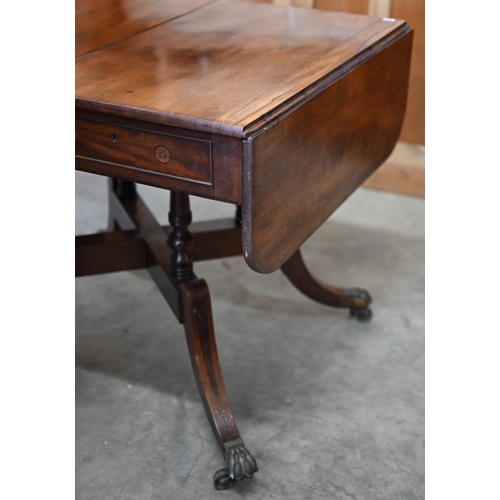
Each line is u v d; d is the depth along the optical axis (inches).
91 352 59.4
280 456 48.9
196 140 35.9
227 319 64.4
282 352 60.0
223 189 36.5
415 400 54.6
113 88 39.3
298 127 39.0
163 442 50.2
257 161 35.2
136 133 37.7
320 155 42.9
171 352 59.9
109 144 38.9
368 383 56.5
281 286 70.1
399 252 76.0
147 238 57.5
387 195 88.4
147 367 57.9
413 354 60.1
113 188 65.9
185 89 39.3
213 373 49.8
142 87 39.6
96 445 49.6
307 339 61.8
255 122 35.1
